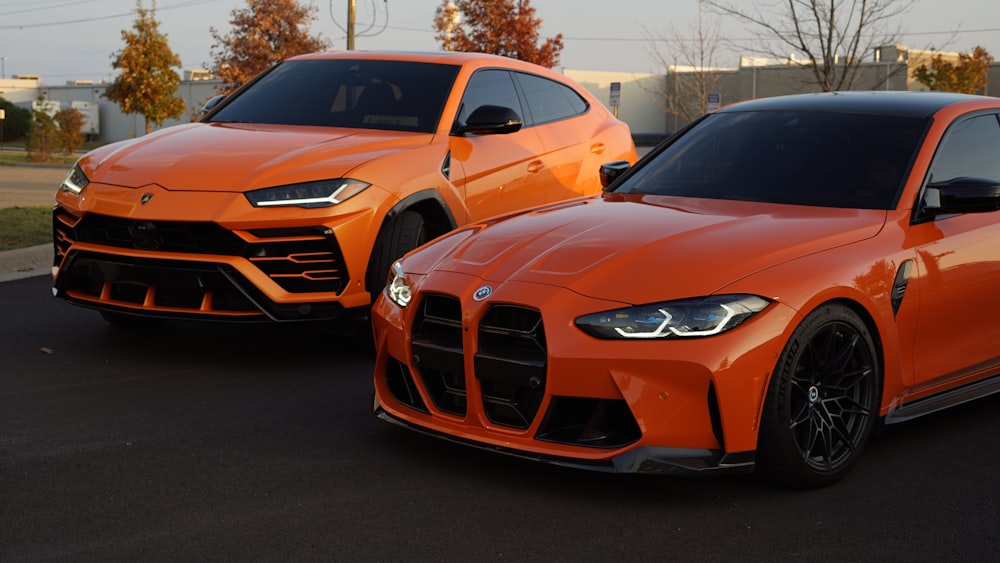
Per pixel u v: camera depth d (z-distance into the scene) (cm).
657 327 305
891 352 353
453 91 590
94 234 483
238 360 502
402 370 360
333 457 359
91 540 285
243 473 342
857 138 409
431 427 345
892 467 356
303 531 293
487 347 329
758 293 312
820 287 322
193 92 5744
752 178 407
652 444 305
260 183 466
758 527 299
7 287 684
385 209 494
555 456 316
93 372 473
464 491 327
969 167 409
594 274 324
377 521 301
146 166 491
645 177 440
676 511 312
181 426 394
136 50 4075
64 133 4112
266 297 462
